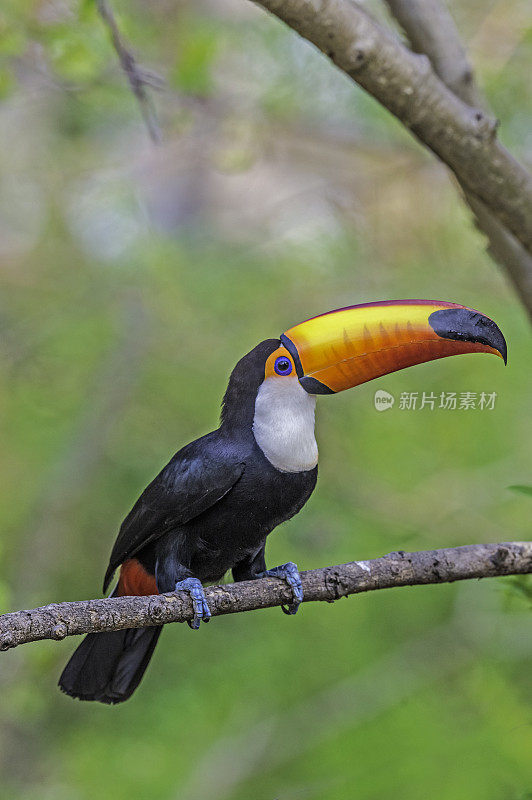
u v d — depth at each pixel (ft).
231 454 19.52
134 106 38.60
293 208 47.32
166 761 41.57
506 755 39.73
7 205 48.14
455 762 40.34
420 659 44.11
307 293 45.88
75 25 29.63
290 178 51.08
